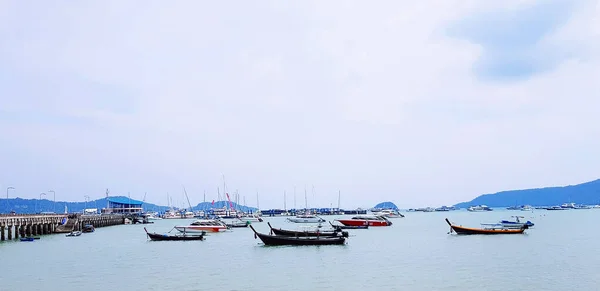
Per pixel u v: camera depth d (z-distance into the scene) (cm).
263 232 11775
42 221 10550
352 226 13588
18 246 8038
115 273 5034
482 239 8731
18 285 4409
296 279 4591
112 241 9119
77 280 4638
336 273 4916
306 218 18062
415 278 4600
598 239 8606
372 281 4469
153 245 8188
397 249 7150
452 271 4988
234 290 4106
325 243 7500
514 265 5347
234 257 6259
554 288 4094
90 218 14338
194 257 6344
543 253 6431
